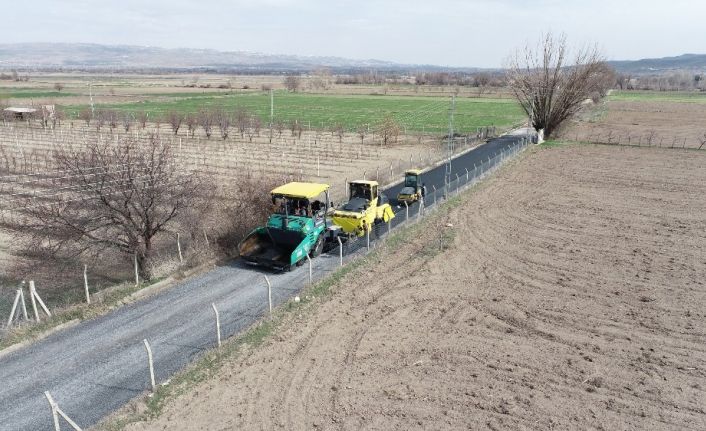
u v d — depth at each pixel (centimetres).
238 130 7056
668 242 2634
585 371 1493
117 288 1972
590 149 5494
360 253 2409
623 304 1934
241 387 1384
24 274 2142
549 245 2583
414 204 3312
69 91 14512
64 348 1577
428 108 10700
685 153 5247
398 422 1252
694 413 1310
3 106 8600
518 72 6184
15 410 1284
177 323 1736
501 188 3788
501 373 1477
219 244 2397
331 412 1287
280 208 2270
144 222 2145
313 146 5966
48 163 4112
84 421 1242
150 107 10481
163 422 1238
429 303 1927
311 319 1775
